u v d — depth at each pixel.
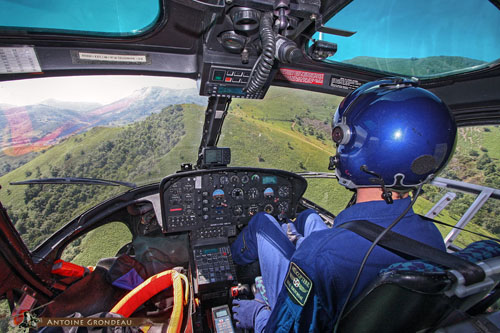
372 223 0.89
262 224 1.98
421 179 0.91
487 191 2.41
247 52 1.74
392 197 0.98
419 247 0.78
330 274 0.83
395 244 0.80
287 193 2.88
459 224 2.48
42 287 1.99
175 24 1.78
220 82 2.02
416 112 0.88
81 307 2.05
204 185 2.65
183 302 1.82
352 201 2.85
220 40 1.72
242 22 1.35
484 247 0.87
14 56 1.72
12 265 1.77
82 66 1.92
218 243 2.63
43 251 2.11
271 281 1.53
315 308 0.86
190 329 1.71
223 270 2.29
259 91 2.18
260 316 1.44
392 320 0.77
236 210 2.77
